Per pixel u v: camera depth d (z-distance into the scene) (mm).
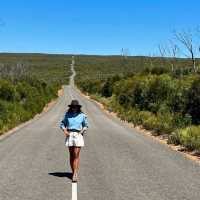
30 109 41844
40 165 14055
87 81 109500
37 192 10242
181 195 9992
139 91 41031
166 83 36469
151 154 16812
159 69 54000
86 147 18922
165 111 31344
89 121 35656
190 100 26297
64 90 110500
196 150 17672
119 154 16750
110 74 155250
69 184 11188
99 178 12000
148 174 12602
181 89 31281
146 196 9875
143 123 29938
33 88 58156
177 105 30453
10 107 34469
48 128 28984
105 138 22781
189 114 25359
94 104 63969
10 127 28078
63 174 12555
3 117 29141
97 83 92438
